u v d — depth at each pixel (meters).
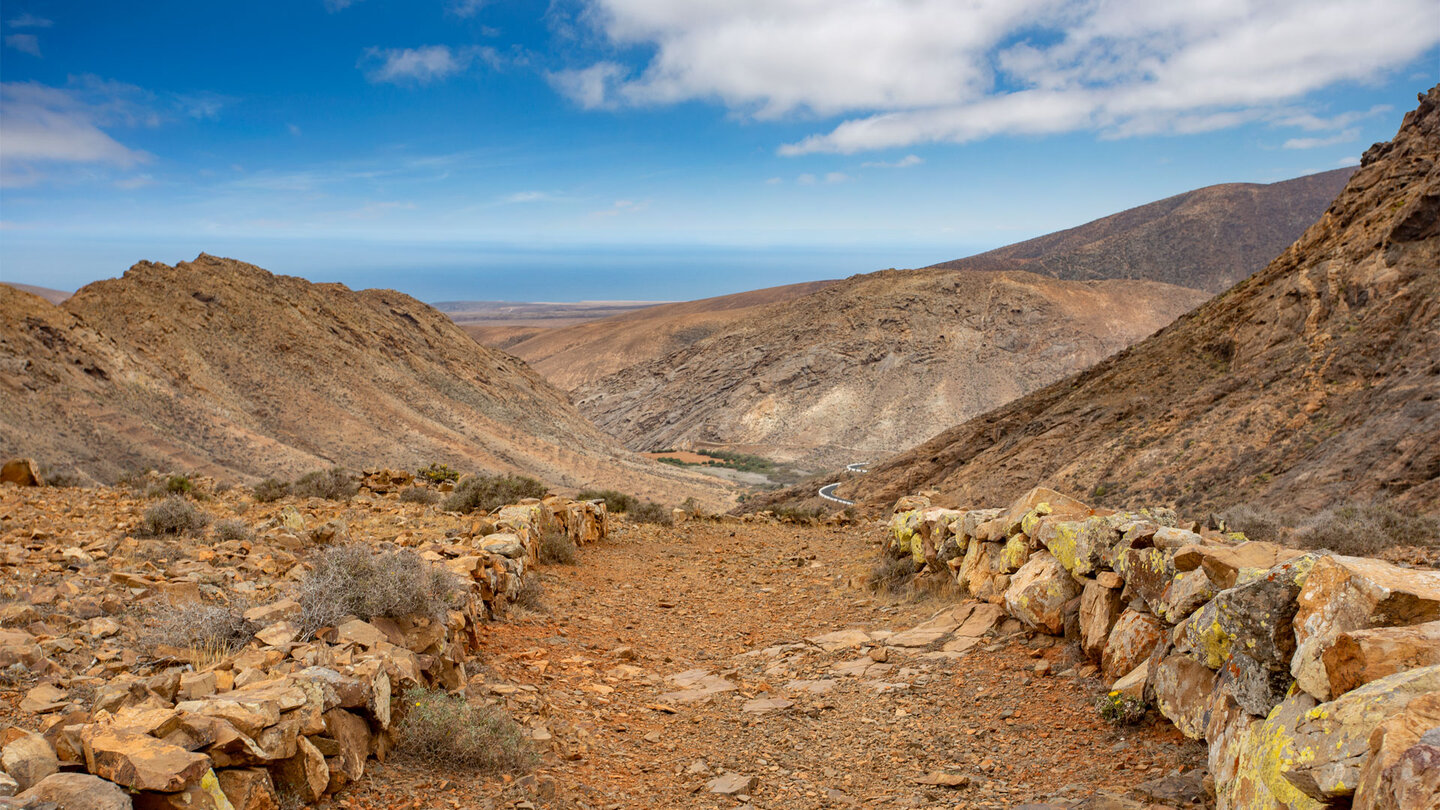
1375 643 4.12
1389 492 35.66
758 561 18.45
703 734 7.69
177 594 8.47
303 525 15.10
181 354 128.12
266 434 121.00
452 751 6.12
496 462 147.38
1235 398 63.72
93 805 3.83
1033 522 10.53
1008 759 6.65
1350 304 63.66
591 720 7.80
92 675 6.07
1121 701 6.92
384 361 180.38
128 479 22.33
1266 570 5.79
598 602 13.43
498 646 9.72
